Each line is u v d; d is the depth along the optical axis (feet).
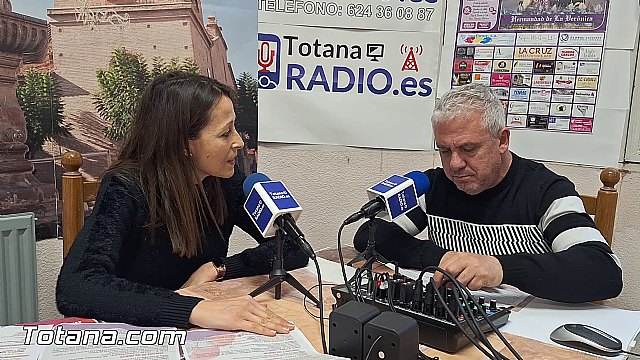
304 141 6.88
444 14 6.72
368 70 6.81
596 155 6.17
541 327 3.46
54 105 5.60
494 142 4.76
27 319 5.63
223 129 4.33
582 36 6.06
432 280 3.40
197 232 4.58
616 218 6.16
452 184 5.40
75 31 5.62
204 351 2.95
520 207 5.03
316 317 3.50
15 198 5.48
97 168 5.91
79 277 3.58
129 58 5.92
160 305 3.33
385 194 3.99
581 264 3.97
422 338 3.13
